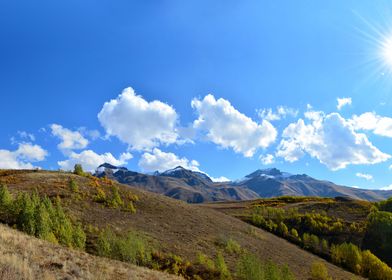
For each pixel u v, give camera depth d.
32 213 38.44
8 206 42.44
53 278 15.48
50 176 81.94
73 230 44.16
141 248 46.25
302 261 78.19
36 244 24.08
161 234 62.72
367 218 125.62
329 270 78.94
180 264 49.25
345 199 177.50
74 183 72.75
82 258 24.38
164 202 89.88
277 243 90.62
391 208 141.50
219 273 49.69
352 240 113.75
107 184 88.25
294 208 143.75
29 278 14.22
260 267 51.47
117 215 65.62
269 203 183.25
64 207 59.84
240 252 66.62
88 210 62.91
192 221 79.88
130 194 84.38
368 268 87.38
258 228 107.88
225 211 150.38
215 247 65.50
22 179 75.69
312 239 104.50
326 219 128.38
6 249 18.75
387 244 109.38
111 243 44.44
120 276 22.23
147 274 25.78
